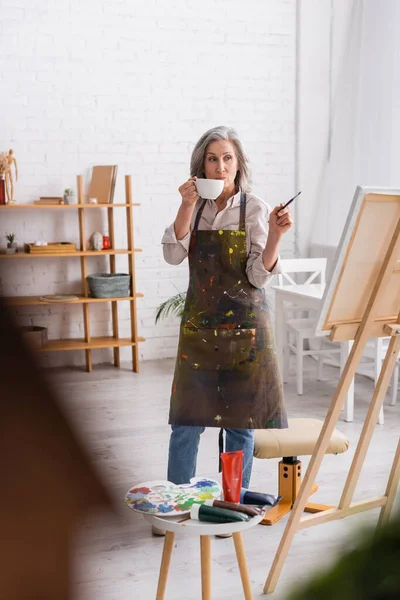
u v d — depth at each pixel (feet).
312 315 18.25
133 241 17.46
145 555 8.43
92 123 17.65
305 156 19.21
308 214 19.43
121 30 17.63
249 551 8.47
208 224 8.32
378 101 16.96
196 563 8.23
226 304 8.23
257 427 8.30
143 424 13.41
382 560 1.05
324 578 1.06
